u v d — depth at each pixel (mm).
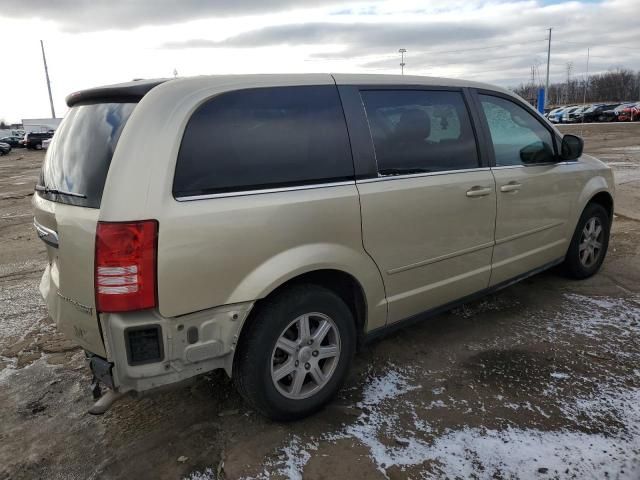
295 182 2742
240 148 2592
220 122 2553
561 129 34438
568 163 4508
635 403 2973
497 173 3760
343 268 2902
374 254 3059
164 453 2701
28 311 4711
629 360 3449
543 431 2754
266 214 2586
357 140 3004
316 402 2918
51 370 3604
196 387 3291
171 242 2334
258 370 2668
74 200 2492
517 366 3422
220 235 2455
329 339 2982
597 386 3156
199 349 2488
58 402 3211
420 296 3389
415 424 2854
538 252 4277
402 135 3240
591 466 2494
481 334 3906
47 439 2857
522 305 4426
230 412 3025
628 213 7828
